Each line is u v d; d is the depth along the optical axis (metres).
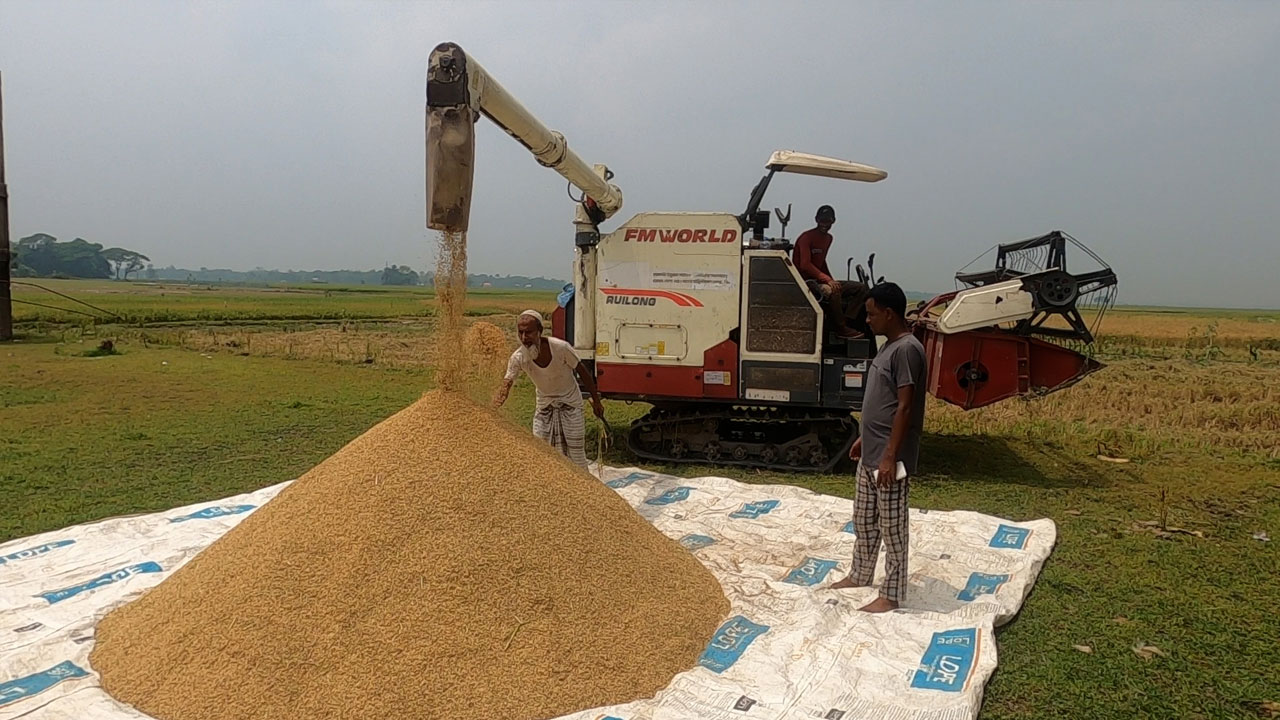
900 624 3.54
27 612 3.56
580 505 3.74
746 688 2.98
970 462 7.41
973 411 9.83
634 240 7.05
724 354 6.94
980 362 6.85
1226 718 3.02
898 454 3.69
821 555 4.58
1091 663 3.44
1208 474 6.98
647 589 3.53
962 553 4.58
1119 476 6.91
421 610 3.03
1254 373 14.73
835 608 3.68
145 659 3.00
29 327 23.06
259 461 7.04
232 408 9.84
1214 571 4.58
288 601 3.02
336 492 3.45
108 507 5.54
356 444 3.79
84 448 7.45
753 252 6.80
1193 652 3.55
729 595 3.90
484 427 3.84
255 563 3.20
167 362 14.91
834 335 7.10
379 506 3.34
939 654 3.28
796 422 7.18
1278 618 3.93
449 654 2.92
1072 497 6.22
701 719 2.78
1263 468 7.21
